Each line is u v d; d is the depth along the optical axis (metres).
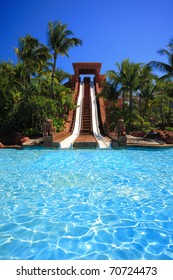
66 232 4.61
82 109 29.61
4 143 18.14
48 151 14.29
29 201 6.29
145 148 15.15
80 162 11.37
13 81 22.59
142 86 24.53
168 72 24.05
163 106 36.50
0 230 4.68
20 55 23.72
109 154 13.39
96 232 4.61
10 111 20.06
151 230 4.70
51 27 23.17
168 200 6.40
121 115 22.80
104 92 24.78
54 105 21.64
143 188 7.43
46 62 27.48
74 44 23.58
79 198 6.53
